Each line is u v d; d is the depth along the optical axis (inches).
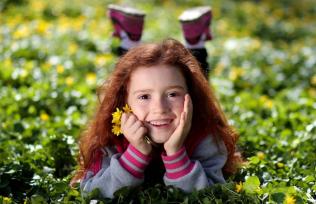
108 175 128.5
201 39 185.6
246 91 306.2
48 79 275.3
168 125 125.0
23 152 172.1
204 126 135.5
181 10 553.3
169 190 127.9
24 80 274.8
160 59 126.6
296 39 530.0
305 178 149.4
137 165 125.3
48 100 243.1
